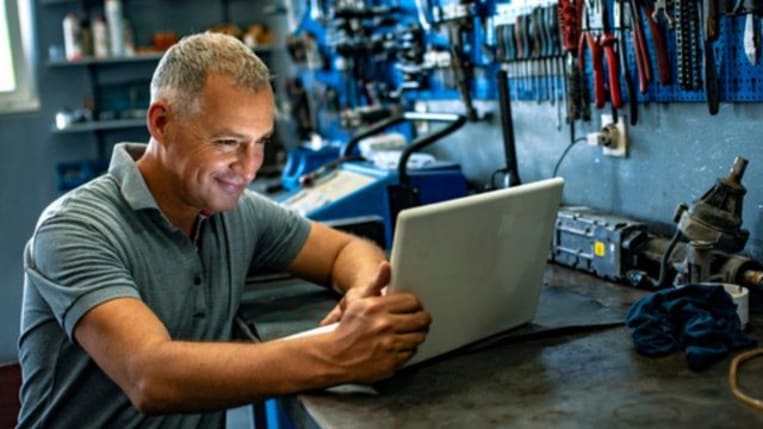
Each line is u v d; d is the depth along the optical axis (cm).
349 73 358
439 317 130
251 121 133
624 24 182
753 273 147
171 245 150
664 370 122
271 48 455
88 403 145
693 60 165
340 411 114
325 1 361
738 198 151
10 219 430
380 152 284
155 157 147
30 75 433
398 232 119
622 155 195
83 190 146
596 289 172
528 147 236
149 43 442
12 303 433
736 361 120
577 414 109
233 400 118
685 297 134
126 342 121
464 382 123
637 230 174
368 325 119
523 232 139
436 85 286
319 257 174
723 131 165
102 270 130
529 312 147
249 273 183
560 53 211
